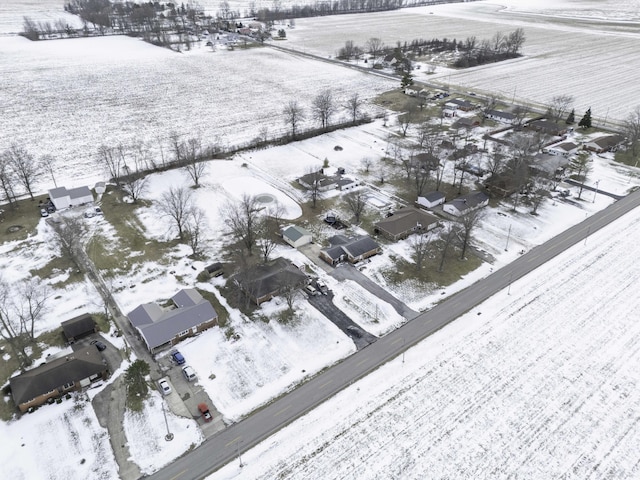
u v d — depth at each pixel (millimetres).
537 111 155000
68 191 98750
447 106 156500
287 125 142375
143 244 86250
